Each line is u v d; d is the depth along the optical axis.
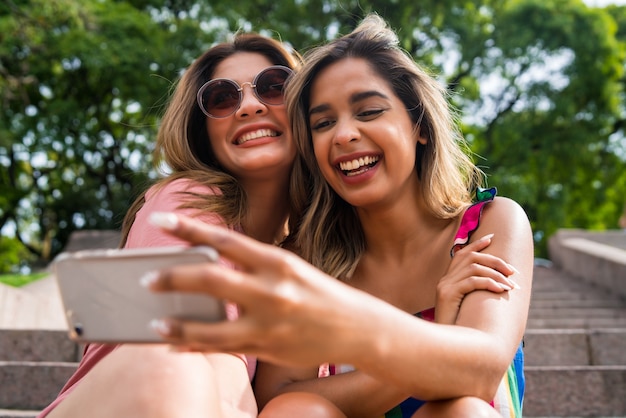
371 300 1.14
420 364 1.24
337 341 1.03
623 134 19.11
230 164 2.43
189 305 1.01
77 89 16.56
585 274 10.48
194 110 2.51
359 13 14.38
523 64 17.44
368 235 2.21
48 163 18.77
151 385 1.34
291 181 2.46
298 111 2.24
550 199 17.95
